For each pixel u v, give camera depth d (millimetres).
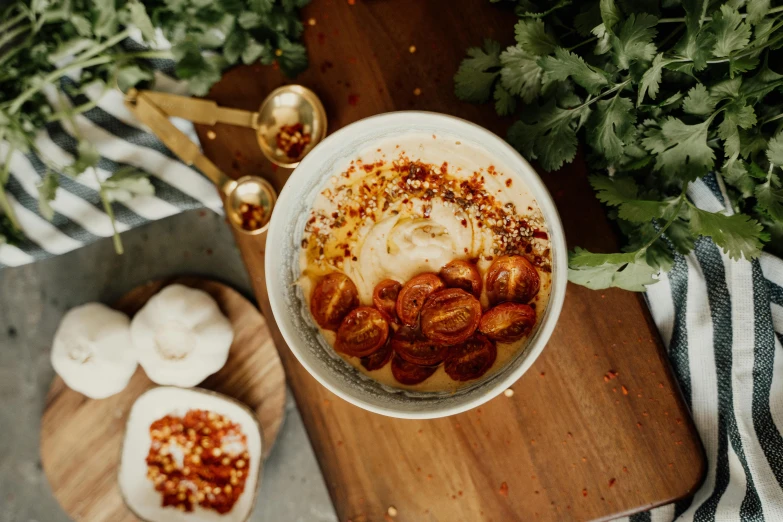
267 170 531
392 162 491
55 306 619
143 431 570
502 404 519
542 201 463
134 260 609
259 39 509
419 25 517
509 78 483
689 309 520
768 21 423
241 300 564
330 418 531
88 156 533
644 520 541
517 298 481
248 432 560
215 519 571
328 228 494
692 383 527
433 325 479
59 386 577
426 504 527
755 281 508
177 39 522
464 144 483
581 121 473
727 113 439
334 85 522
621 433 512
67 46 535
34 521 623
